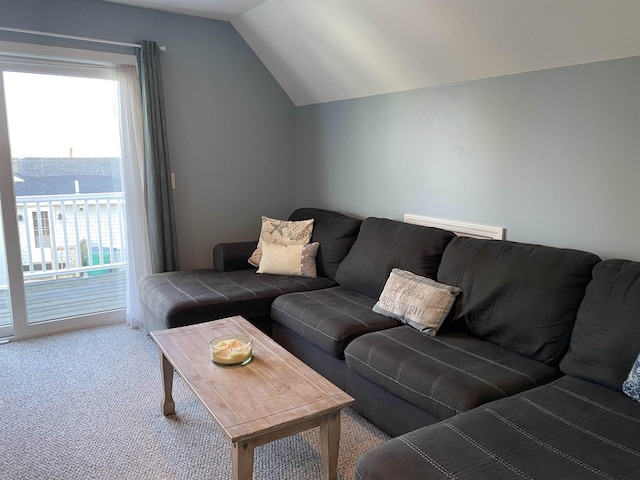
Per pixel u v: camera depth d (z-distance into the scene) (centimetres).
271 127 440
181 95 390
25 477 201
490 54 260
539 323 215
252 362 211
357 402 241
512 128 267
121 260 391
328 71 371
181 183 400
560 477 135
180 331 248
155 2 349
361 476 149
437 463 141
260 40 394
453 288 250
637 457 144
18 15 320
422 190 329
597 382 191
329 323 259
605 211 231
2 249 349
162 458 214
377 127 359
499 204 279
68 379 288
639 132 214
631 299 188
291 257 357
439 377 196
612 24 205
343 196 404
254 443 164
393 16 278
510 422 162
